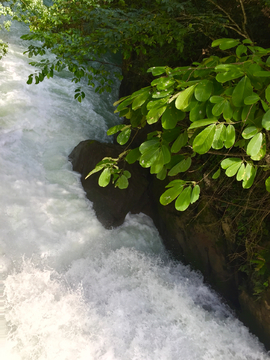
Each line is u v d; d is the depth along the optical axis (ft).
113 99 31.50
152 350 12.84
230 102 4.08
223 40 4.66
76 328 13.07
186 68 4.69
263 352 13.47
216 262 16.11
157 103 4.28
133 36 12.69
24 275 14.80
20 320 12.76
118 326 13.55
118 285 15.76
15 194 17.80
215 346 13.47
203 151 3.94
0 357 11.33
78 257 16.80
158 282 16.37
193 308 15.17
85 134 25.14
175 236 17.85
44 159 21.12
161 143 4.71
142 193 19.49
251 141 4.10
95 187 19.25
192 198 4.58
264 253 13.83
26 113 23.59
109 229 18.43
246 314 14.51
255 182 11.60
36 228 16.85
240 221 14.73
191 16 13.33
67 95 28.53
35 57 30.99
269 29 16.43
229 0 16.25
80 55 12.64
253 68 4.02
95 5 13.71
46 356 11.85
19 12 15.23
